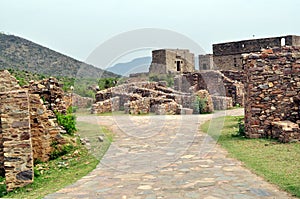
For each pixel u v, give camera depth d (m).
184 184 6.55
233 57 36.06
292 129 9.65
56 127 10.45
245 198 5.58
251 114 10.76
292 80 10.59
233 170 7.28
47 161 10.07
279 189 5.91
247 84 10.98
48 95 13.21
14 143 8.05
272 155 8.29
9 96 8.03
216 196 5.77
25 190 7.66
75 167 8.94
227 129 12.98
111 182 7.08
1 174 9.32
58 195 6.56
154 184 6.71
